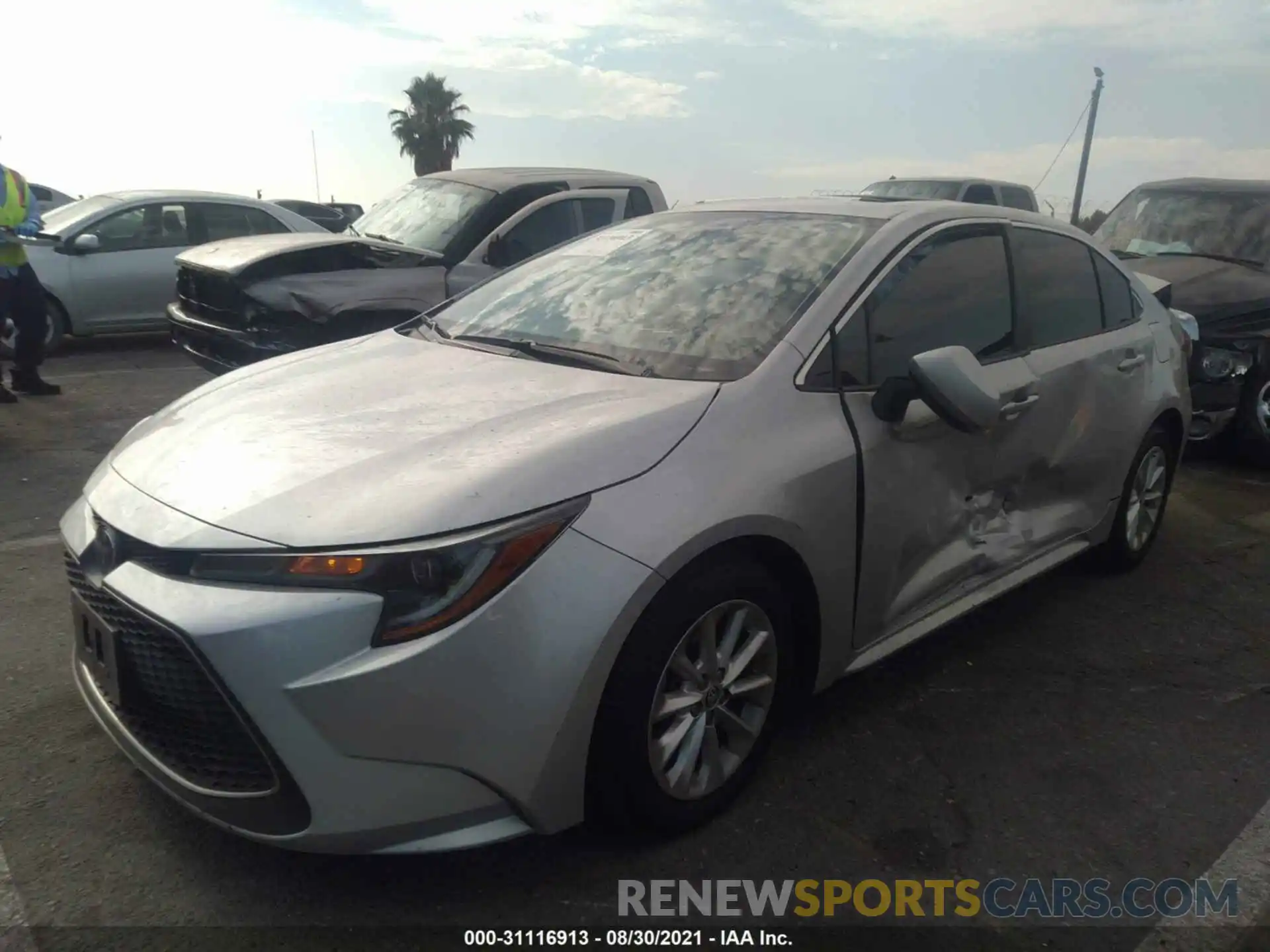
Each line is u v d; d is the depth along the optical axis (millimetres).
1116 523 4531
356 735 2188
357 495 2348
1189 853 2771
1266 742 3350
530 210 7316
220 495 2438
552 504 2365
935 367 2902
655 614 2465
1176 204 8172
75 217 9406
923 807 2926
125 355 9688
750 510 2621
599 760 2465
